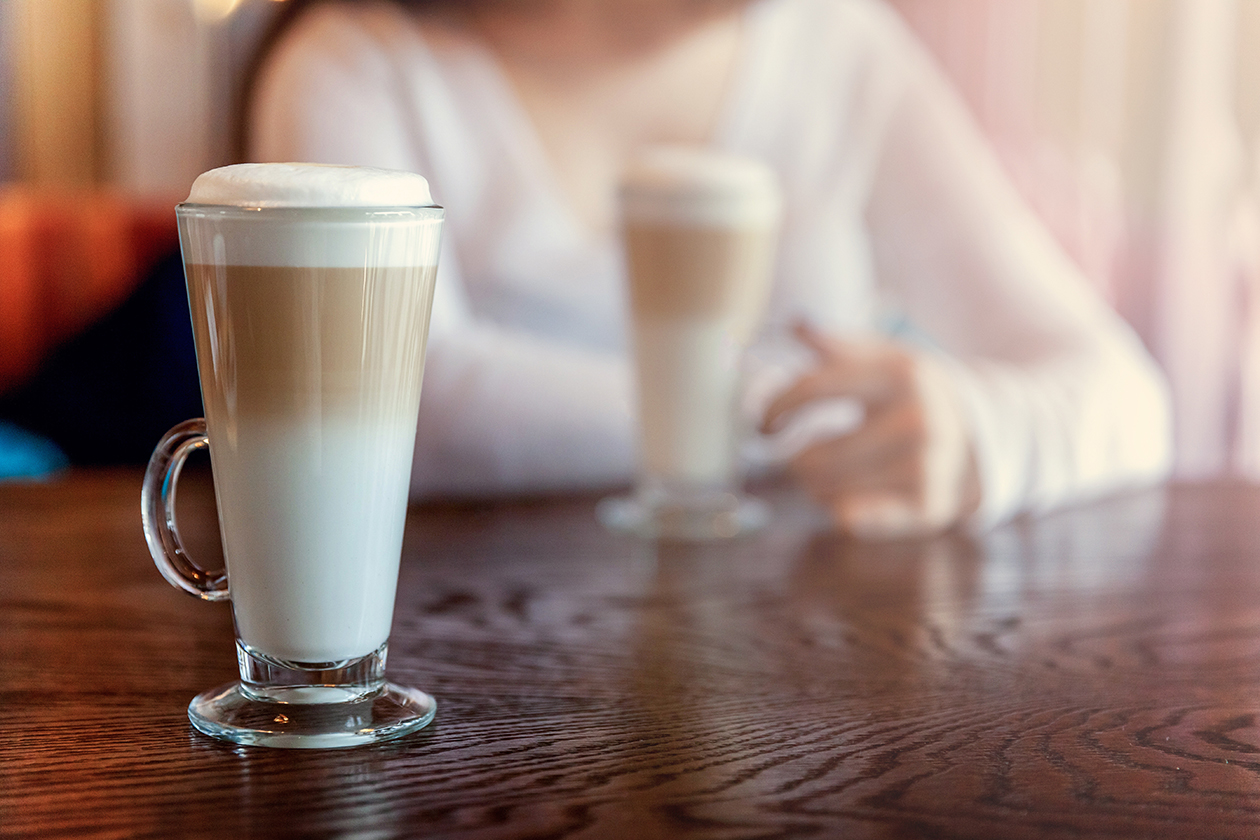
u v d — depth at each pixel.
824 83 1.56
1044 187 2.66
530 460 1.17
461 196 1.47
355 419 0.60
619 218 0.95
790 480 1.13
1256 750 0.61
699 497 0.97
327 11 1.48
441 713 0.64
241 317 0.59
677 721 0.63
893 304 1.59
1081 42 2.61
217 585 0.63
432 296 0.62
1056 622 0.77
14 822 0.54
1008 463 0.99
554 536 0.93
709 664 0.70
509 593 0.80
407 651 0.71
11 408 2.01
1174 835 0.55
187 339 1.98
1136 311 2.65
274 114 1.42
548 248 1.48
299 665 0.62
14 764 0.58
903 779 0.58
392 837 0.54
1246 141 2.57
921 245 1.51
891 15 2.68
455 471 1.18
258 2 3.19
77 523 0.92
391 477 0.61
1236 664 0.71
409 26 1.49
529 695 0.66
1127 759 0.60
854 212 1.58
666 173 0.93
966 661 0.71
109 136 3.33
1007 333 1.33
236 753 0.59
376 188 0.59
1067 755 0.60
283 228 0.58
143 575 0.81
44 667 0.68
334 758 0.59
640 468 0.98
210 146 3.35
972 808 0.56
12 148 3.19
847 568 0.87
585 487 1.09
